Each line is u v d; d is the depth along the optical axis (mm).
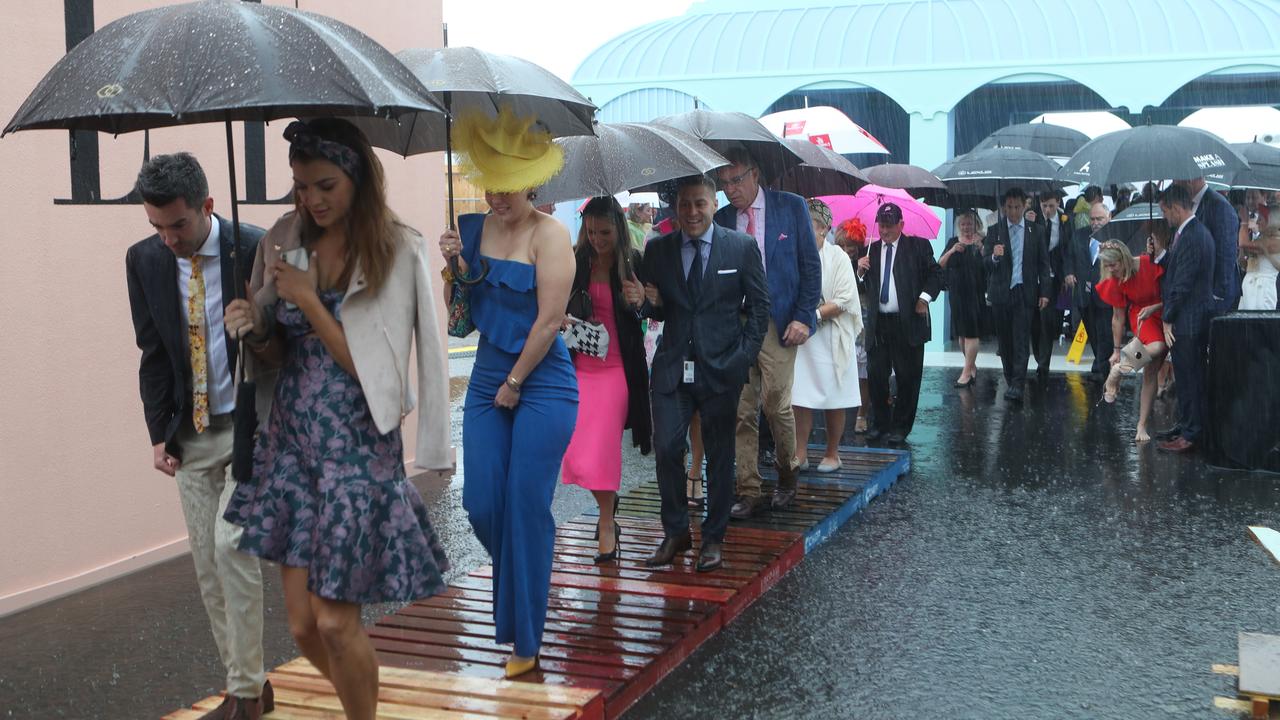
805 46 19156
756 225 7098
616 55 20109
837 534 7387
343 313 3633
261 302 3719
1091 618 5770
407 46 8914
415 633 5188
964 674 5035
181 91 3145
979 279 14148
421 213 9148
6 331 5941
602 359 6109
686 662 5152
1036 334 14320
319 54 3262
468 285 4645
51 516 6188
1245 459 9320
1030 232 13016
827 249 8227
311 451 3658
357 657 3607
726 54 19500
